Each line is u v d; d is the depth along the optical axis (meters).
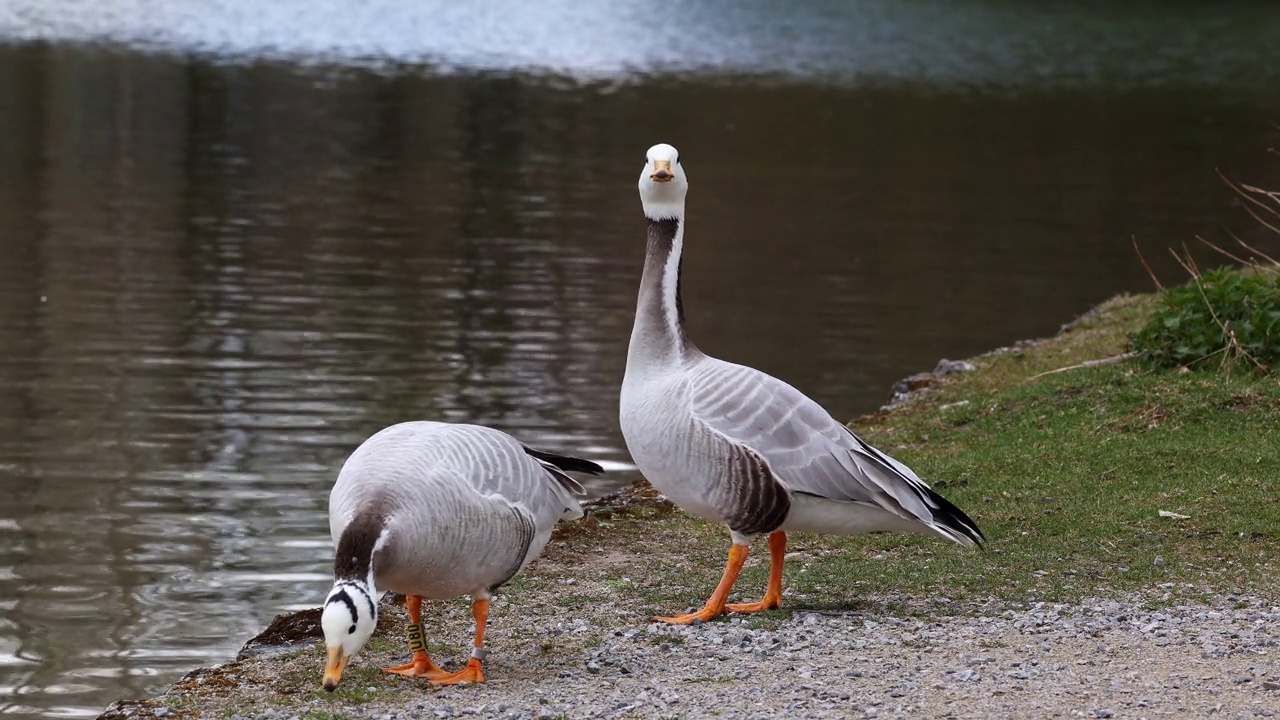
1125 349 15.70
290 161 34.72
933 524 8.62
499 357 19.12
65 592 11.41
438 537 7.30
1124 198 33.94
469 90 48.94
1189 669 7.62
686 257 26.36
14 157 33.44
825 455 8.65
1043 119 48.25
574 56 59.59
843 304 23.00
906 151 40.75
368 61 55.44
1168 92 55.66
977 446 13.27
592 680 7.77
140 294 21.70
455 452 7.67
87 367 17.92
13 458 14.58
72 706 9.48
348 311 21.27
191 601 11.27
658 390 8.86
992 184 35.59
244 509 13.38
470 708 7.28
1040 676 7.54
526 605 9.49
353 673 8.09
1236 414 13.04
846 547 10.73
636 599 9.58
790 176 35.91
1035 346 17.66
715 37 66.38
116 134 37.44
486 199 30.89
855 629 8.58
